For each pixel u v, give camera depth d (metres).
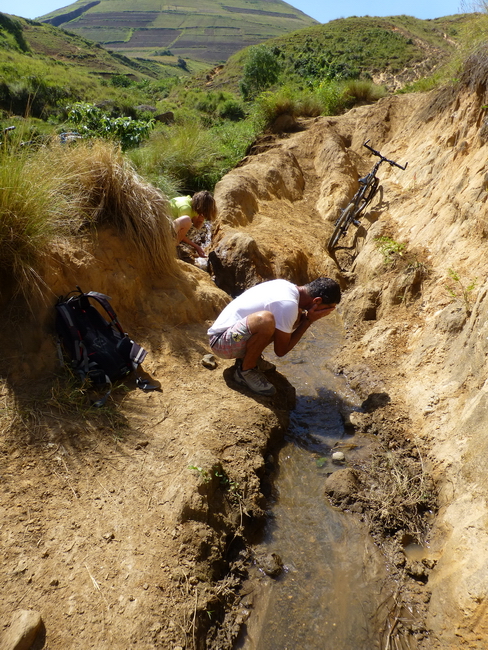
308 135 10.03
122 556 2.55
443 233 5.30
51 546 2.54
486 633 2.20
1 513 2.65
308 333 5.33
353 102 13.78
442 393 3.65
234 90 55.44
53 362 3.68
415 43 52.91
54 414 3.35
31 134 4.48
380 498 3.18
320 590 2.67
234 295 6.04
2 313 3.75
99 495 2.87
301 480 3.40
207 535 2.74
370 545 2.93
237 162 9.67
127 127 9.15
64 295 4.02
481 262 4.38
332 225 7.70
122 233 4.72
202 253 6.00
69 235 4.35
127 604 2.34
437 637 2.38
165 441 3.31
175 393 3.84
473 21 6.59
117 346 3.83
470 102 6.38
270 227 6.91
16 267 3.71
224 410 3.69
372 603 2.60
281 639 2.45
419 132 8.41
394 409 3.83
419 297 4.90
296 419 3.99
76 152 4.72
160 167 8.55
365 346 4.75
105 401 3.55
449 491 3.03
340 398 4.22
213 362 4.27
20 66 38.81
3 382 3.46
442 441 3.35
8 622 2.17
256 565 2.81
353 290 5.80
